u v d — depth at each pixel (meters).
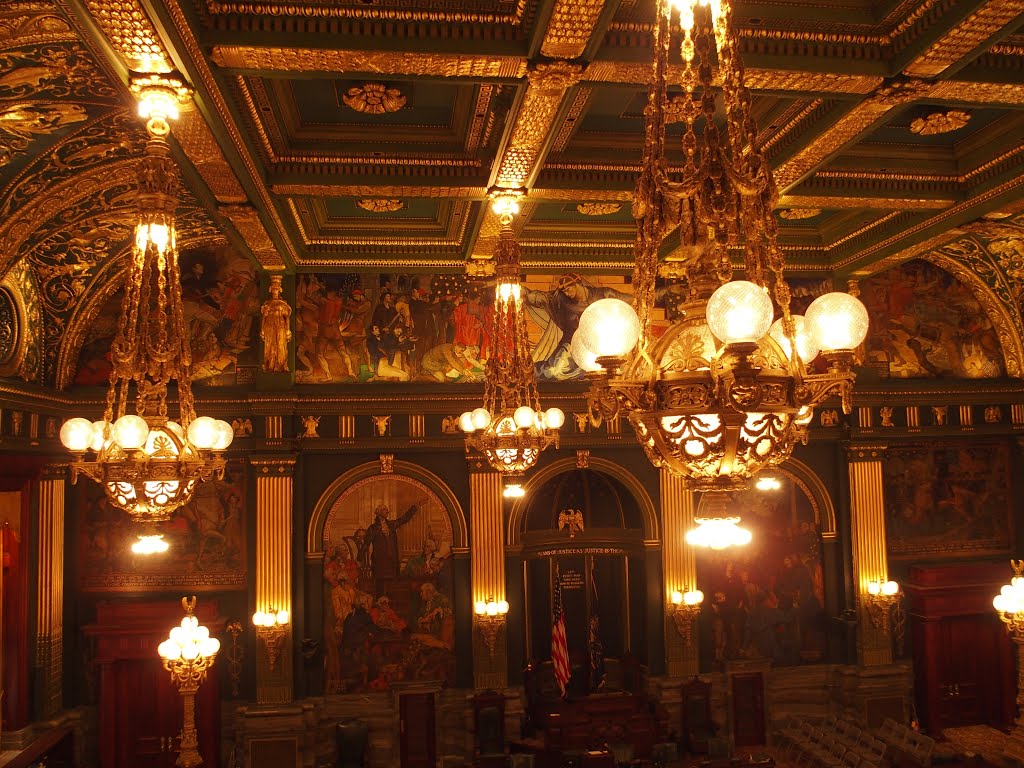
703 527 4.82
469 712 17.95
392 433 18.19
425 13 8.30
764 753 18.67
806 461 19.94
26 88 9.33
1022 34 9.12
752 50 8.88
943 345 20.08
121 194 13.19
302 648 17.55
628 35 8.59
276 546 17.50
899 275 19.95
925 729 19.53
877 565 19.52
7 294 15.23
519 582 18.69
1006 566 19.84
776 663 19.61
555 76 8.84
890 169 13.15
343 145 11.95
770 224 4.94
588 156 12.45
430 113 11.38
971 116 11.90
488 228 14.87
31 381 16.14
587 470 20.11
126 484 7.46
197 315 17.88
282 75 8.86
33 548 16.62
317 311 18.05
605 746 17.38
